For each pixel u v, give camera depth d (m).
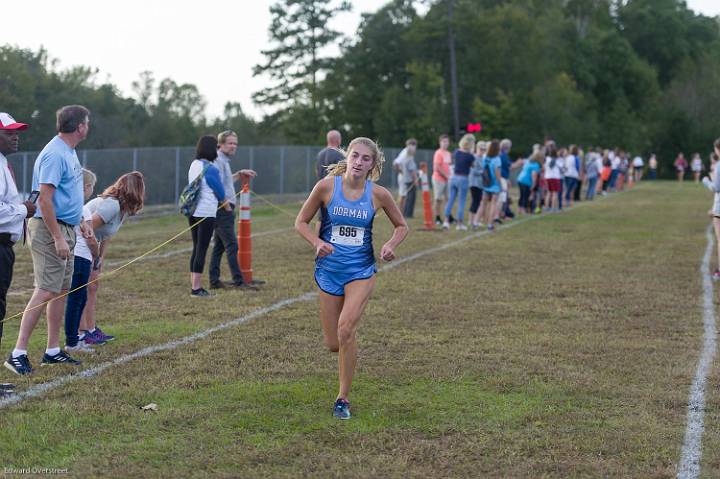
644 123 93.88
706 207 32.88
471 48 79.00
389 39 79.50
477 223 22.70
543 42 82.56
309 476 5.68
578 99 83.50
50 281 8.02
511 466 5.91
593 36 102.25
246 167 39.50
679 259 16.84
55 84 59.03
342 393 6.90
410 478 5.68
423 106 73.69
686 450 6.21
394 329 10.19
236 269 13.02
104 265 15.71
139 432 6.46
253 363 8.47
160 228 24.41
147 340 9.45
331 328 7.18
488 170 21.95
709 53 112.69
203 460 5.93
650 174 80.44
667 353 9.09
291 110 81.75
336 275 7.03
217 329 10.03
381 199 7.18
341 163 7.16
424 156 55.22
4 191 7.43
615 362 8.68
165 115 75.38
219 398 7.32
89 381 7.78
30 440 6.27
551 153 29.27
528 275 14.55
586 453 6.16
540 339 9.68
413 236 20.61
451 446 6.27
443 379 7.99
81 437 6.35
